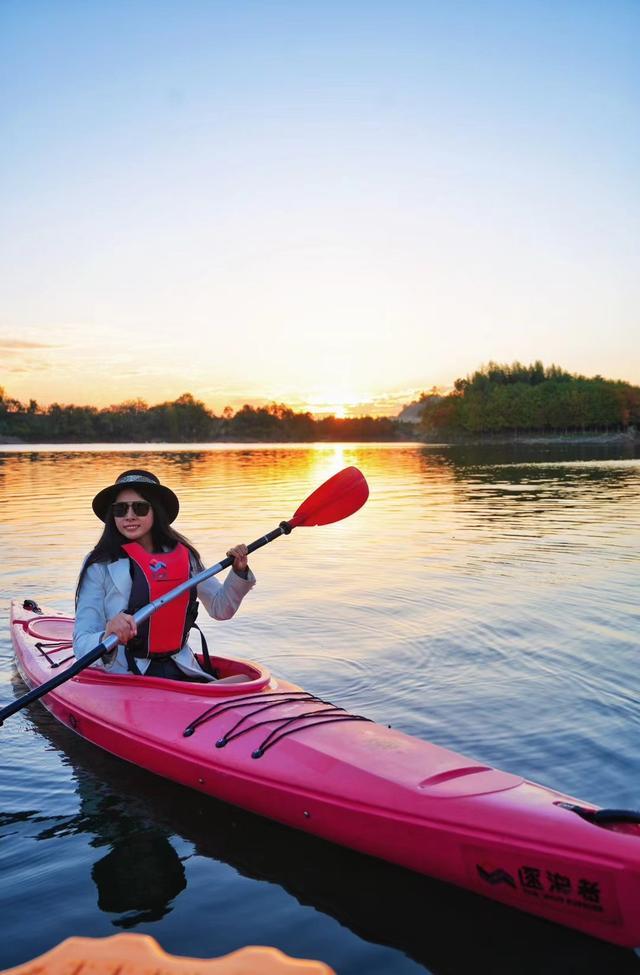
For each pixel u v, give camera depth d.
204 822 3.27
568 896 2.50
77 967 1.50
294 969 1.47
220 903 2.70
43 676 4.57
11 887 2.79
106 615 4.01
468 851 2.69
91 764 3.82
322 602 6.93
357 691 4.71
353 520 12.60
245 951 1.53
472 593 7.23
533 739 3.97
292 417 169.00
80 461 34.34
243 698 3.74
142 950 1.55
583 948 2.48
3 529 11.08
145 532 4.04
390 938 2.52
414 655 5.41
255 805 3.26
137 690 3.96
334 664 5.23
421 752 3.19
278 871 2.91
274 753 3.29
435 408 139.38
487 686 4.77
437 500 16.06
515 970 2.37
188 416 142.12
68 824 3.25
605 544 10.02
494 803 2.76
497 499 16.22
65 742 4.09
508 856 2.60
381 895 2.76
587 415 115.19
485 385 138.25
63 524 11.64
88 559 3.98
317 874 2.89
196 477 23.70
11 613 5.97
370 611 6.60
